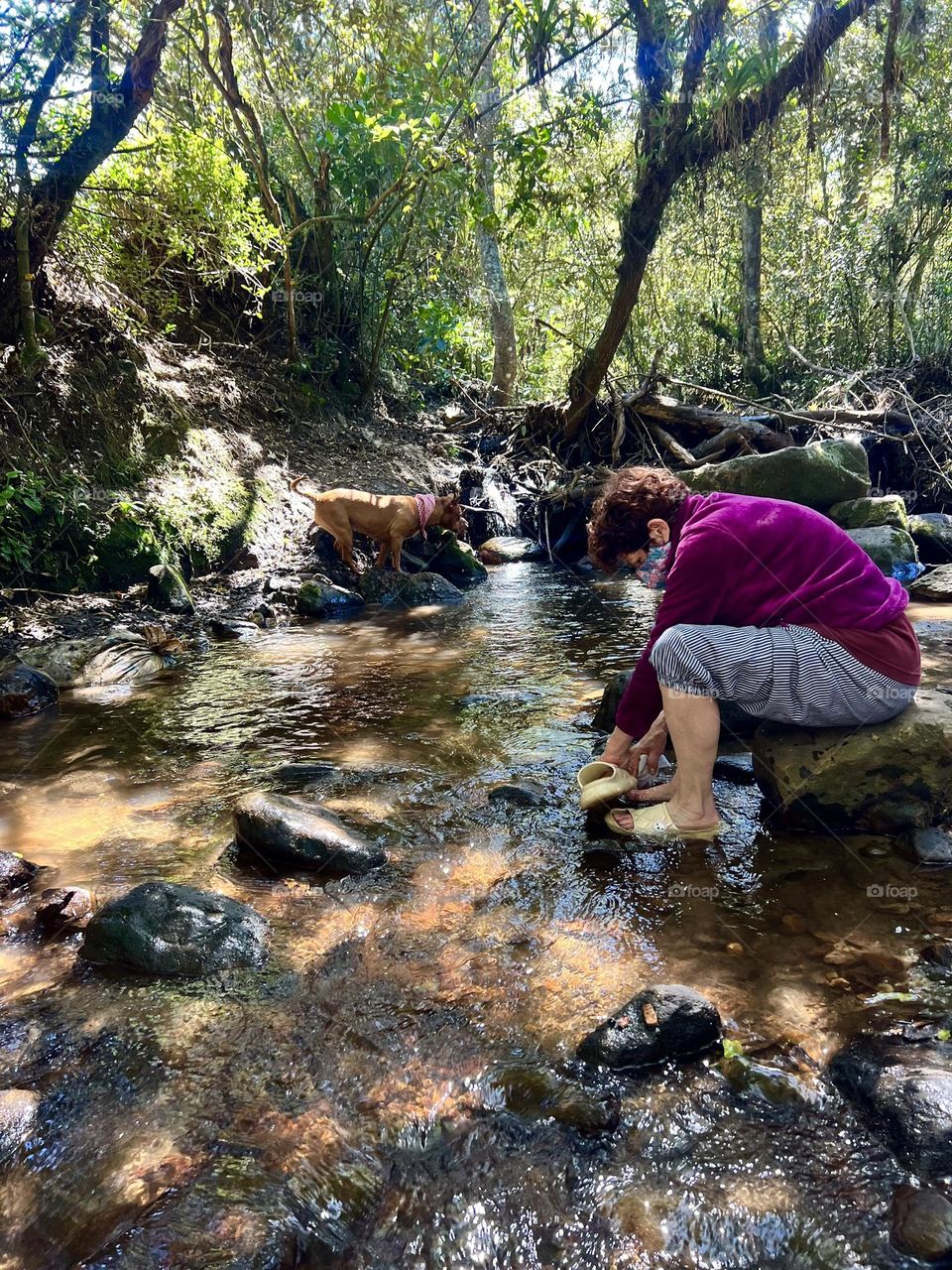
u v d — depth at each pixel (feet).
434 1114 5.06
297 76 27.43
